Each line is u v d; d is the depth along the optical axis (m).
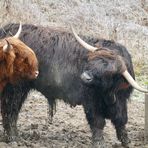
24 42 23.44
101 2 52.34
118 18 50.66
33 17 45.19
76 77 22.22
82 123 27.44
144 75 39.62
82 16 47.88
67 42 22.83
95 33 45.38
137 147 23.02
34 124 25.75
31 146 22.20
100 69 20.59
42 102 31.08
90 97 21.83
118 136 22.95
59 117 28.33
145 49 44.12
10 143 22.41
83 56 22.12
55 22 46.56
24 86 23.20
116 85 21.23
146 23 52.12
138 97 33.62
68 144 23.02
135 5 54.09
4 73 21.53
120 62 20.89
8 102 23.06
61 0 50.06
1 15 42.91
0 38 23.84
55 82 22.94
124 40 44.75
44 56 23.02
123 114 22.44
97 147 22.05
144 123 26.67
